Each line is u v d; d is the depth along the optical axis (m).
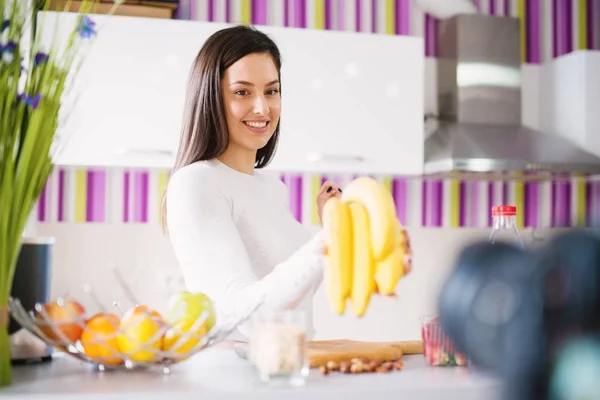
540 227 3.65
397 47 3.00
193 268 1.36
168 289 3.17
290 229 1.61
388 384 0.93
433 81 3.45
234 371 1.04
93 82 2.71
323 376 1.00
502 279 0.34
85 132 2.71
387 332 3.35
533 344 0.33
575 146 3.24
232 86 1.52
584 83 3.27
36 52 1.05
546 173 3.30
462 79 3.26
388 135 2.99
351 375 1.01
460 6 3.29
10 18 1.02
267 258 1.55
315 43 2.93
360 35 2.97
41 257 1.16
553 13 3.69
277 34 2.90
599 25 3.72
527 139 3.20
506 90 3.30
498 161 2.99
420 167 3.02
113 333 1.02
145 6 2.81
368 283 0.89
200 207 1.40
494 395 0.35
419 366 1.10
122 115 2.74
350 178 3.42
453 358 1.09
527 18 3.66
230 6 3.32
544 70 3.54
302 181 3.38
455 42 3.28
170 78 2.78
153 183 3.24
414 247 3.48
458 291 0.35
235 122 1.54
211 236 1.37
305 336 0.96
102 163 2.72
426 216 3.52
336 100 2.95
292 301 1.16
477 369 0.36
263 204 1.56
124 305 3.15
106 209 3.20
